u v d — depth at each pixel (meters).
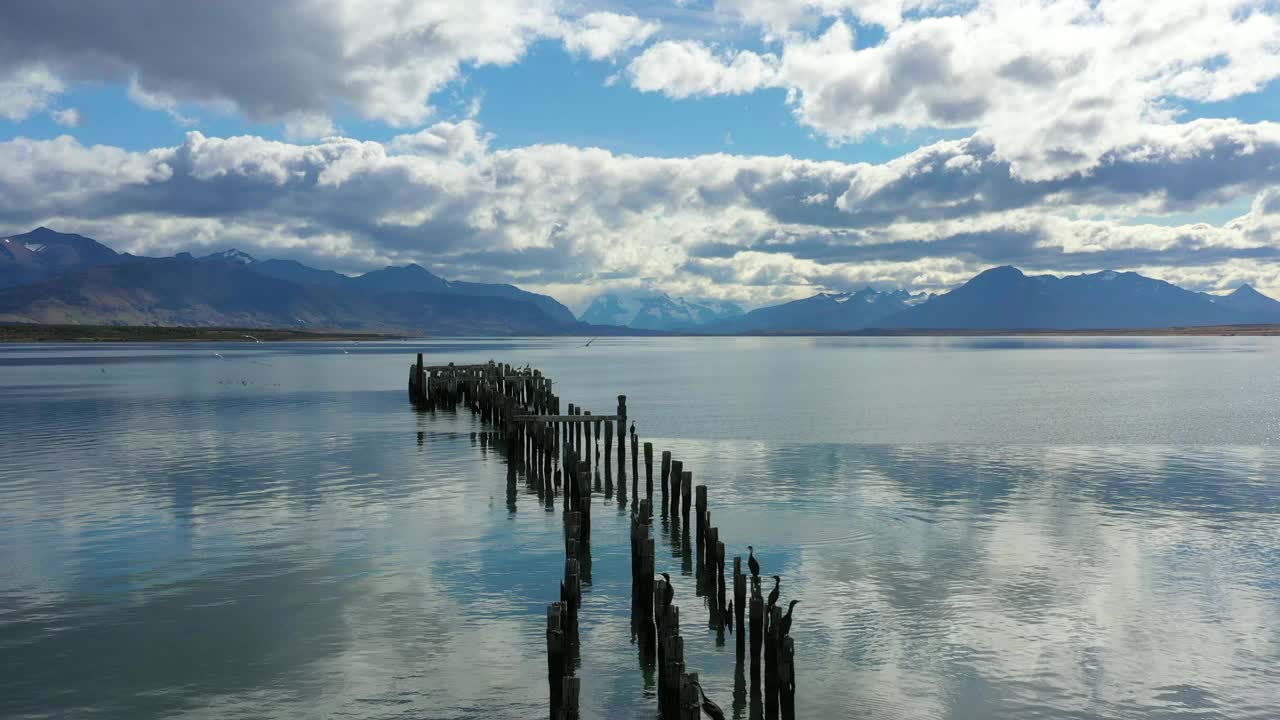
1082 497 31.31
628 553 24.55
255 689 15.88
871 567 22.88
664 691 14.70
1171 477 35.16
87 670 16.62
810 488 33.25
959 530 26.62
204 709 15.18
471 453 41.66
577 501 28.70
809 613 19.58
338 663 16.94
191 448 43.06
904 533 26.30
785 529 26.91
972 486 33.44
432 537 25.95
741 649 17.02
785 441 46.62
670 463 28.97
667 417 58.78
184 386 84.56
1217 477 35.12
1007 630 18.53
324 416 57.78
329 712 15.09
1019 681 16.19
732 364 148.25
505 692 15.83
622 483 32.53
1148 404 67.06
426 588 21.25
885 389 85.00
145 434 48.31
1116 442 45.91
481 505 30.41
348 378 98.00
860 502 30.64
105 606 19.91
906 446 44.47
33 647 17.66
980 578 21.91
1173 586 21.25
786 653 13.79
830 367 134.12
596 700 15.64
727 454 41.91
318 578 21.92
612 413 62.34
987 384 91.25
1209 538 25.56
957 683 16.12
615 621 19.30
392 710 15.16
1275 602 20.11
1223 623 18.86
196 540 25.39
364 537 25.83
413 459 39.88
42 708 15.19
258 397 72.38
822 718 14.88
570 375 112.94
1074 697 15.59
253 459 39.72
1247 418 57.12
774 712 14.52
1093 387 85.50
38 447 43.12
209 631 18.47
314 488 33.03
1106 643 17.84
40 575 22.09
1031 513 28.80
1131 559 23.48
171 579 21.83
